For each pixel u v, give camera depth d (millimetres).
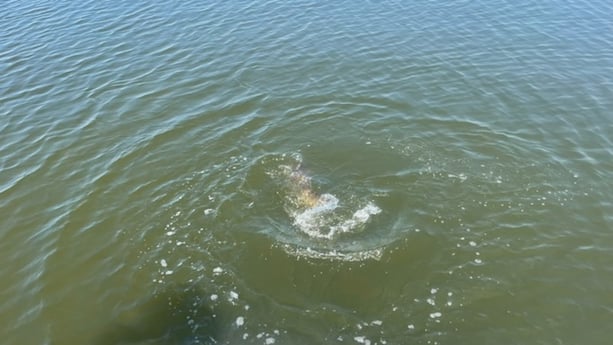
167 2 31359
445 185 15914
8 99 21859
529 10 29250
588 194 15586
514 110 20078
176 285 12898
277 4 30531
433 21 27953
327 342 11438
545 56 24297
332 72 23109
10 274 13547
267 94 21406
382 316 12016
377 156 17344
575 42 25562
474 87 21734
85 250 14109
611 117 19594
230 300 12453
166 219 14883
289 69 23453
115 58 24922
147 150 18047
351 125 19078
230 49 25422
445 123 19203
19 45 26547
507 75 22688
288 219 14656
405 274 13039
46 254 14078
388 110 20109
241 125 19281
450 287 12688
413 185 15914
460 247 13758
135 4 31219
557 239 14023
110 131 19391
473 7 29719
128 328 11961
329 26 27562
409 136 18391
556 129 18859
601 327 11719
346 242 13883
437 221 14562
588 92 21328
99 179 16781
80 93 22094
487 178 16219
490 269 13148
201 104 20906
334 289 12688
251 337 11586
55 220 15219
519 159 17109
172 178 16547
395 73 22938
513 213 14867
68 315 12344
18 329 12062
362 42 25781
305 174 16406
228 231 14320
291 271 13156
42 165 17672
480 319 11930
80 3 31844
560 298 12406
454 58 24141
